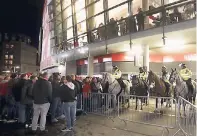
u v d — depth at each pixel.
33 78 8.88
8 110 10.36
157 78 10.48
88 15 22.61
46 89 7.76
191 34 13.49
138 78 11.51
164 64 20.88
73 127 8.69
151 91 10.71
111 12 20.09
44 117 7.89
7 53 99.94
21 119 9.18
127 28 16.64
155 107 11.07
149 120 9.50
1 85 10.52
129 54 20.27
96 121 9.72
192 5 13.15
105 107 10.95
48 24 34.25
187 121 8.00
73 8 25.08
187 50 18.94
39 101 7.71
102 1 21.17
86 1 23.11
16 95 9.07
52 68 33.19
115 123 9.34
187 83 10.36
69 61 27.25
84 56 23.84
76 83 10.66
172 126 8.23
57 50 29.23
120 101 11.30
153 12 14.90
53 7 31.47
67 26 27.00
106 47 17.73
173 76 10.88
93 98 11.42
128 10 17.72
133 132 7.98
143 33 14.71
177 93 10.30
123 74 20.28
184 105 8.12
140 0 18.66
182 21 12.61
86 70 24.98
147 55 16.72
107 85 12.55
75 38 24.19
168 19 14.16
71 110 8.37
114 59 20.67
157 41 15.66
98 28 19.75
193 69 18.80
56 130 8.26
